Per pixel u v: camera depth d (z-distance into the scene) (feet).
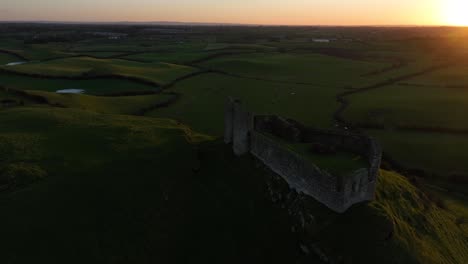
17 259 78.07
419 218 97.09
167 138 136.98
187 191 106.73
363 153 99.50
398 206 97.25
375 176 90.53
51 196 96.02
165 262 86.33
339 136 105.60
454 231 102.17
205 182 110.83
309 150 103.40
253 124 115.44
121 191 101.76
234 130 117.19
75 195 97.60
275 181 102.37
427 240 90.22
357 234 81.97
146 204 99.50
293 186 97.71
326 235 83.97
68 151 121.29
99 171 108.99
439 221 102.27
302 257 85.87
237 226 96.02
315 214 88.12
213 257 89.04
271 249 89.40
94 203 96.12
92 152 121.60
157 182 107.86
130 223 93.09
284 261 86.58
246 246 91.25
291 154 95.91
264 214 97.30
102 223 91.04
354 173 84.12
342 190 83.05
